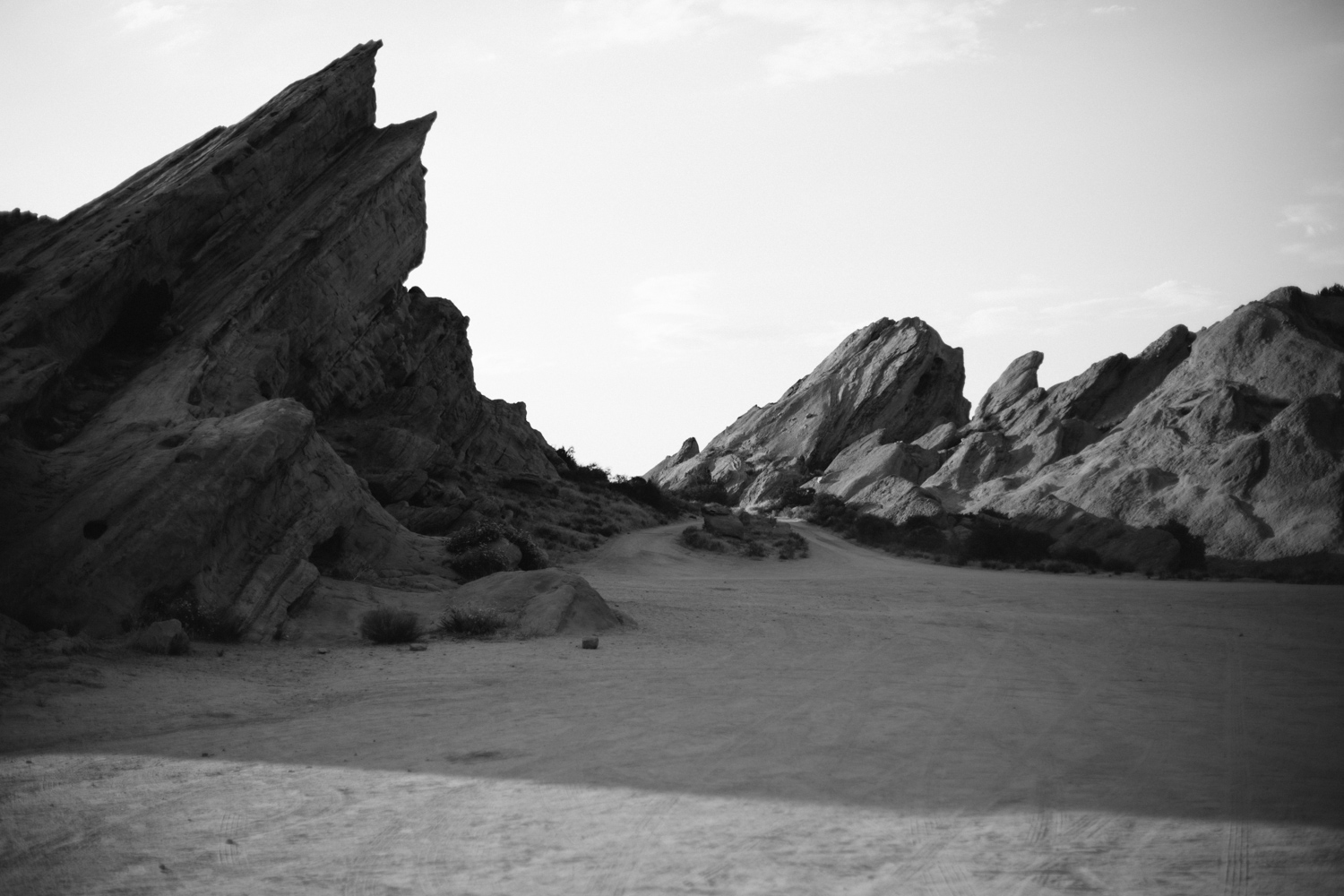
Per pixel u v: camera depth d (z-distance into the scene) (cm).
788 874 768
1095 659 2223
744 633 2689
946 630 2852
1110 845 837
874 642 2492
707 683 1773
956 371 17412
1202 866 785
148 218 3781
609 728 1354
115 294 3403
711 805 964
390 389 7044
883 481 11119
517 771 1107
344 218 5288
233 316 3969
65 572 2045
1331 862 795
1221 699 1648
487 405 8906
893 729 1345
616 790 1020
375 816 927
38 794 1018
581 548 6862
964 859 800
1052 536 8750
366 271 5709
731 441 17350
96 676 1683
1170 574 7594
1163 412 10506
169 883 762
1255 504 8544
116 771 1109
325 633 2345
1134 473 9319
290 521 2664
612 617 2720
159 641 1952
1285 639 2786
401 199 5922
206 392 3372
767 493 14325
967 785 1041
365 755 1185
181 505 2253
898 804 966
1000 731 1334
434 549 3288
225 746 1238
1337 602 4419
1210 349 11669
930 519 9600
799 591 4622
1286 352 11175
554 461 10206
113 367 3284
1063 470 10388
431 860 804
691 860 800
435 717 1432
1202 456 9469
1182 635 2847
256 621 2273
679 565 6731
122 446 2533
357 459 5672
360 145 5909
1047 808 949
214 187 4369
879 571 7088
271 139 5003
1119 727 1372
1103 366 12762
